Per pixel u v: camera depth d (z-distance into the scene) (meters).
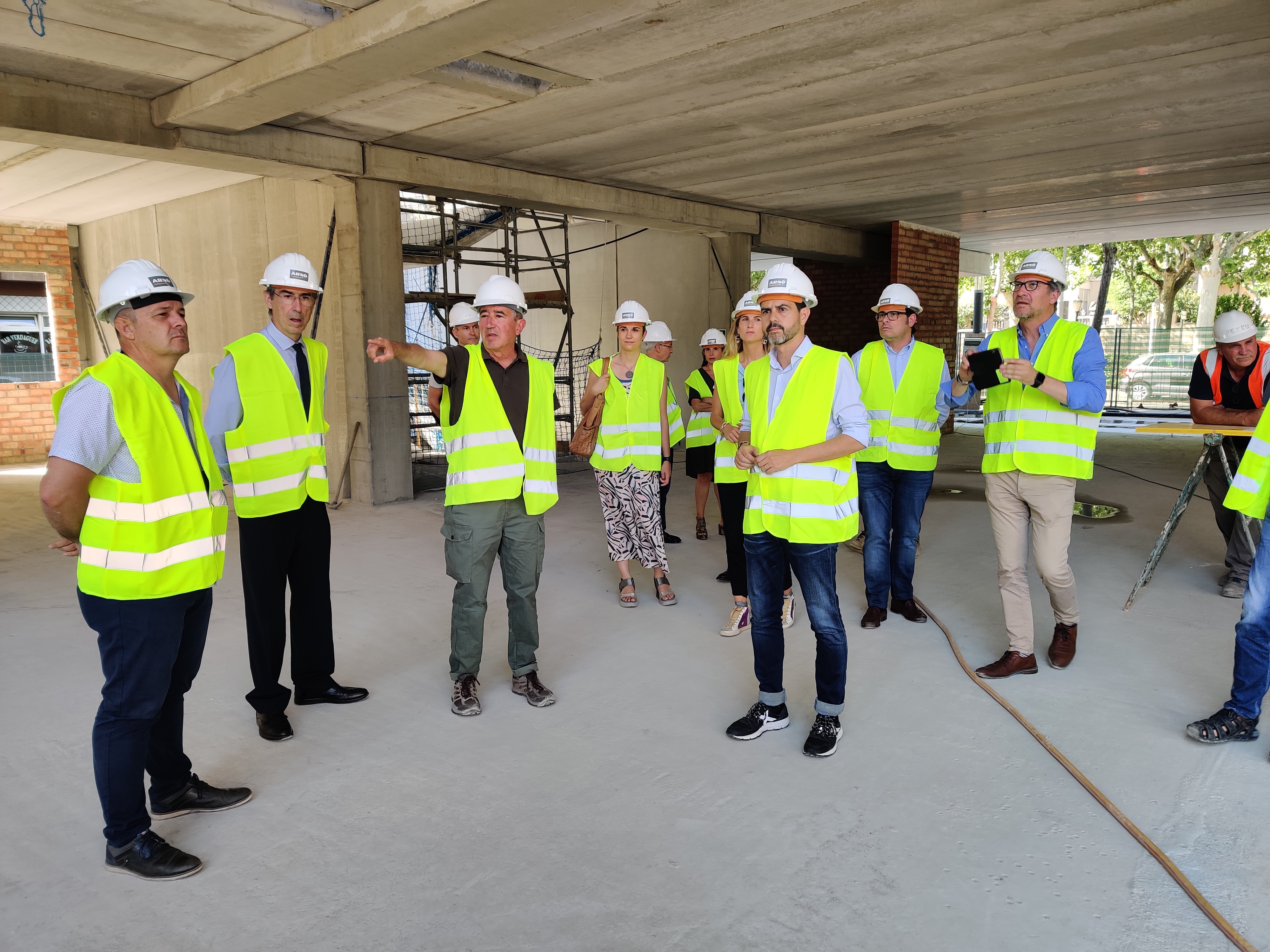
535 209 8.91
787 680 3.64
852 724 3.19
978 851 2.37
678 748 3.02
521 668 3.47
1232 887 2.19
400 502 7.87
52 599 4.96
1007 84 5.72
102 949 2.02
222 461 2.97
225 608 4.76
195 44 4.84
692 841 2.44
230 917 2.12
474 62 5.32
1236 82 5.72
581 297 14.24
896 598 4.45
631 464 4.63
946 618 4.44
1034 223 12.31
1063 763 2.83
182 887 2.25
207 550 2.35
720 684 3.62
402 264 7.67
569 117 6.41
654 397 4.67
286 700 3.14
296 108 5.54
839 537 2.81
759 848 2.39
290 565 3.29
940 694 3.46
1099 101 6.14
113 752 2.25
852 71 5.39
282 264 3.06
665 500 5.07
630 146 7.32
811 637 4.20
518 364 3.28
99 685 3.64
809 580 2.85
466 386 3.18
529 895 2.19
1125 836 2.43
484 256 15.82
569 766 2.89
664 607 4.73
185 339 2.29
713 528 6.86
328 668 3.42
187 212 9.63
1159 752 2.93
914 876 2.26
